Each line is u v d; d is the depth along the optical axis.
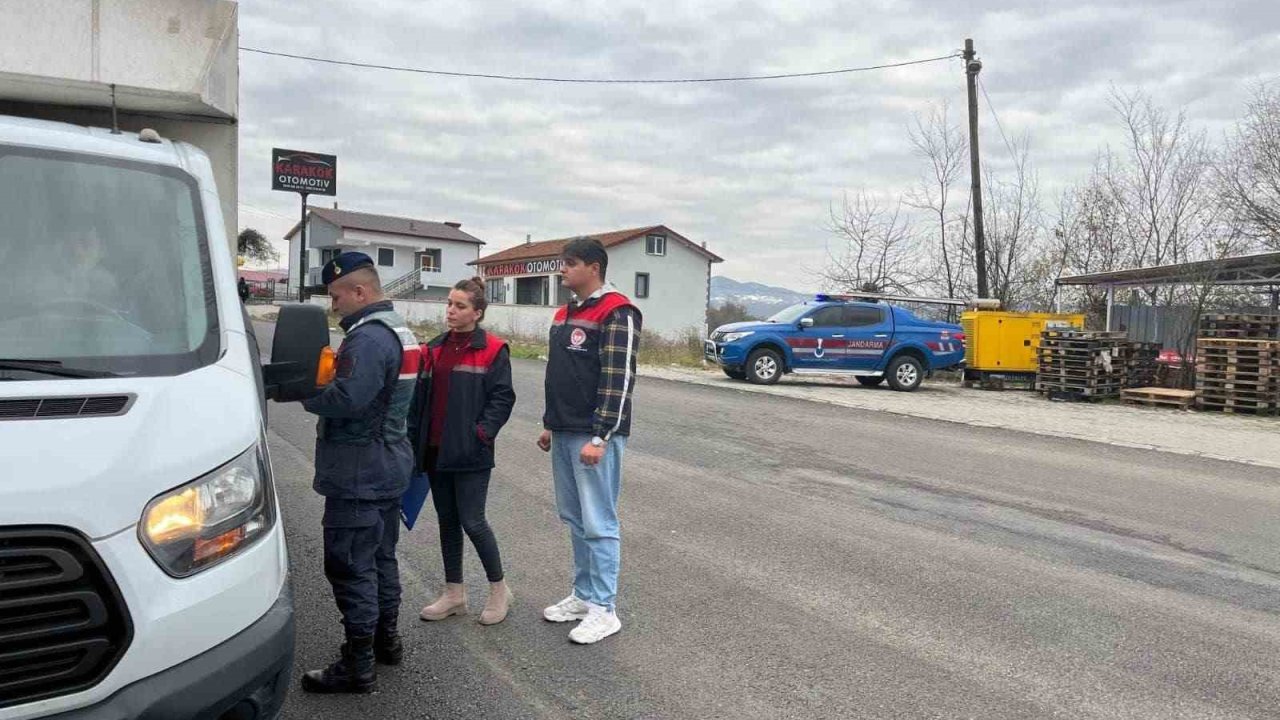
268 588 2.72
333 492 3.60
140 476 2.40
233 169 4.50
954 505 7.45
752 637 4.45
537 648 4.25
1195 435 12.11
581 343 4.34
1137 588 5.36
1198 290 18.31
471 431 4.29
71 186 3.22
